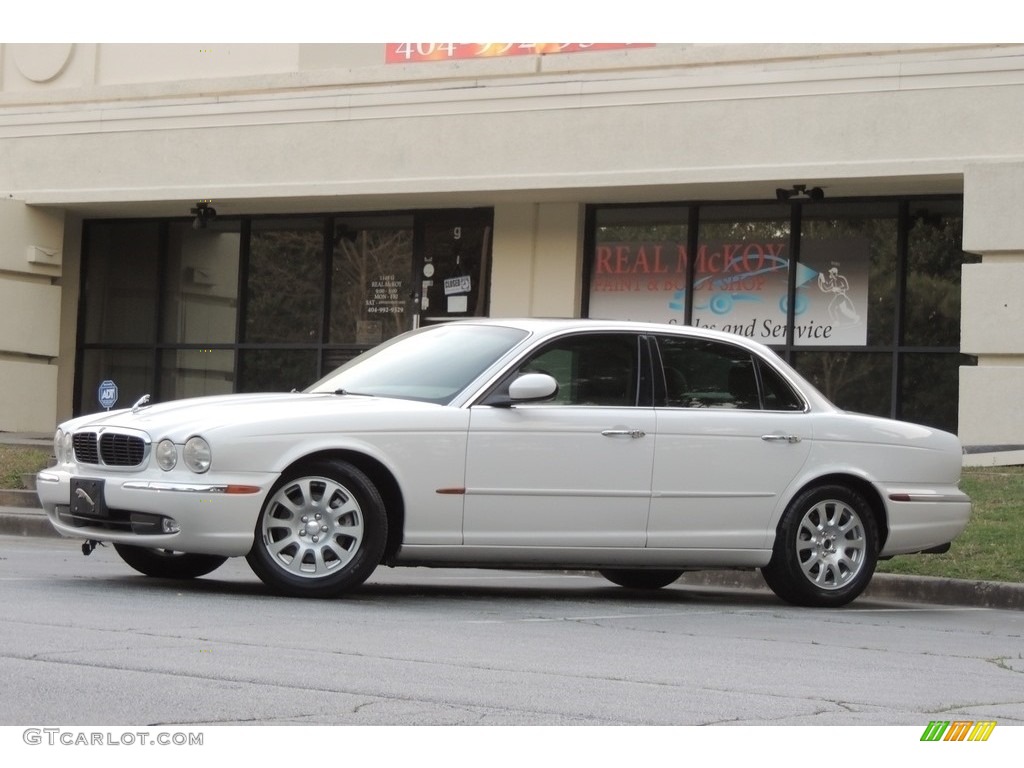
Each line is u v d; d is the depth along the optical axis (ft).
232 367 70.54
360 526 27.37
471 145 60.64
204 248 71.41
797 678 21.03
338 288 68.18
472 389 28.50
